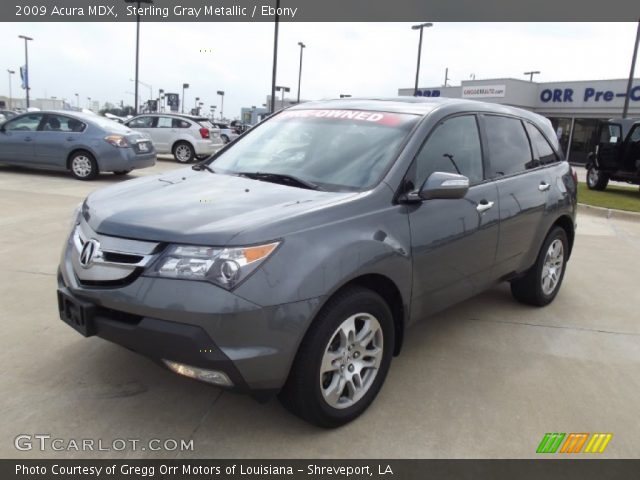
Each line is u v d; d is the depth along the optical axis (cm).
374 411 315
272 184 338
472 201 378
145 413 301
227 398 319
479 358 392
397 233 314
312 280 264
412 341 418
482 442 291
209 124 1845
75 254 297
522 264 456
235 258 251
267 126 428
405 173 333
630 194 1552
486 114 427
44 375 334
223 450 274
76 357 358
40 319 415
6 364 345
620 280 612
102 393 318
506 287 568
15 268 534
